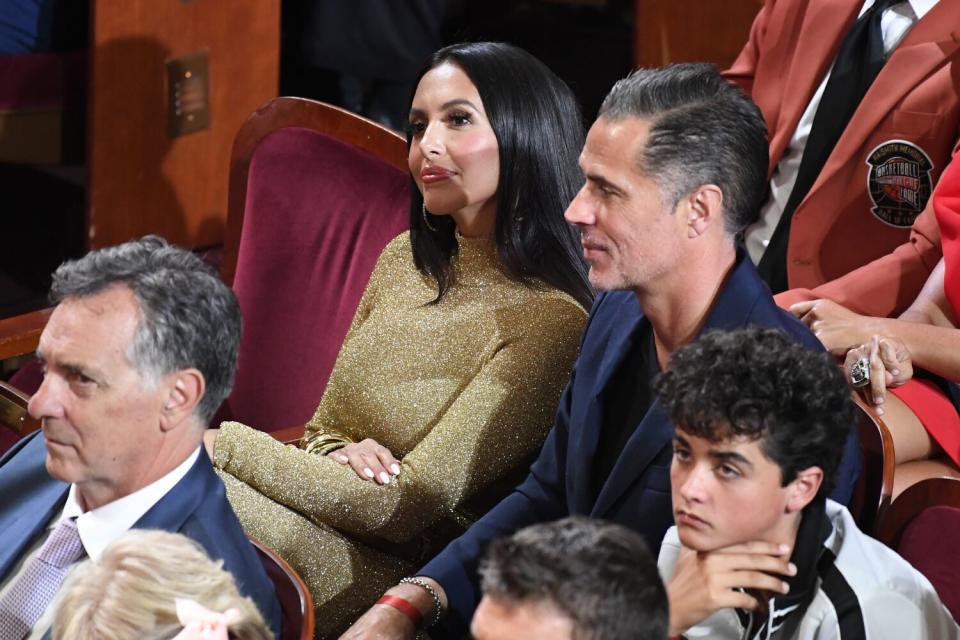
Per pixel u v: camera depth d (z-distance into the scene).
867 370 7.77
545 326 7.96
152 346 6.14
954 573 6.68
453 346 8.16
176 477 6.39
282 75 15.86
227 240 10.29
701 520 5.43
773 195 9.86
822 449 5.35
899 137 9.09
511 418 7.86
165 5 13.16
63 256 14.41
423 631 7.57
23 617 6.35
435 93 8.06
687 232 6.35
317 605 8.00
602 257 6.48
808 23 9.66
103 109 12.93
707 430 5.31
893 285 8.69
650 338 6.88
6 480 6.94
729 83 6.44
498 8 19.52
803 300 8.80
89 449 6.22
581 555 4.19
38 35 13.31
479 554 7.30
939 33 9.02
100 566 4.93
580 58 18.56
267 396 9.93
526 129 8.01
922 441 7.80
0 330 9.62
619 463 6.69
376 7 14.48
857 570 5.63
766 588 5.51
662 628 4.26
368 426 8.41
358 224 9.55
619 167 6.29
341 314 9.59
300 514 8.23
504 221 8.09
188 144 13.83
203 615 4.71
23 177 15.56
